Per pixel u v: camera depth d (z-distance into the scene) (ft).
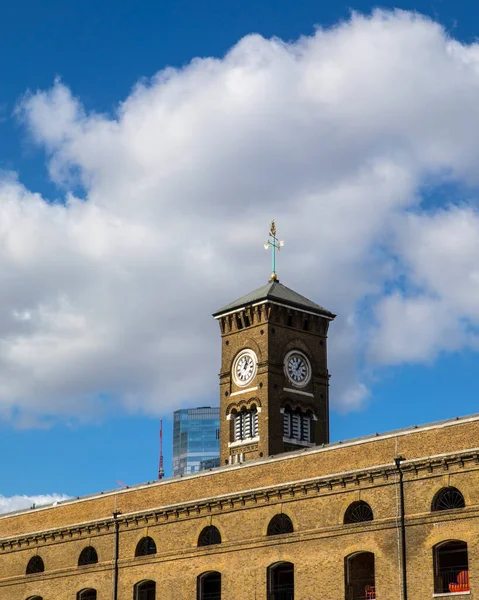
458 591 238.27
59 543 331.57
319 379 390.01
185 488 299.17
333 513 261.44
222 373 391.04
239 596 276.41
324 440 385.70
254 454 372.79
